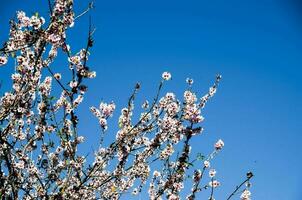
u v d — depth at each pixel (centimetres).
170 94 240
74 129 215
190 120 224
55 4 203
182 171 218
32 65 214
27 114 221
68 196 211
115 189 229
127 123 239
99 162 222
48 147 230
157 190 239
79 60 215
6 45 197
